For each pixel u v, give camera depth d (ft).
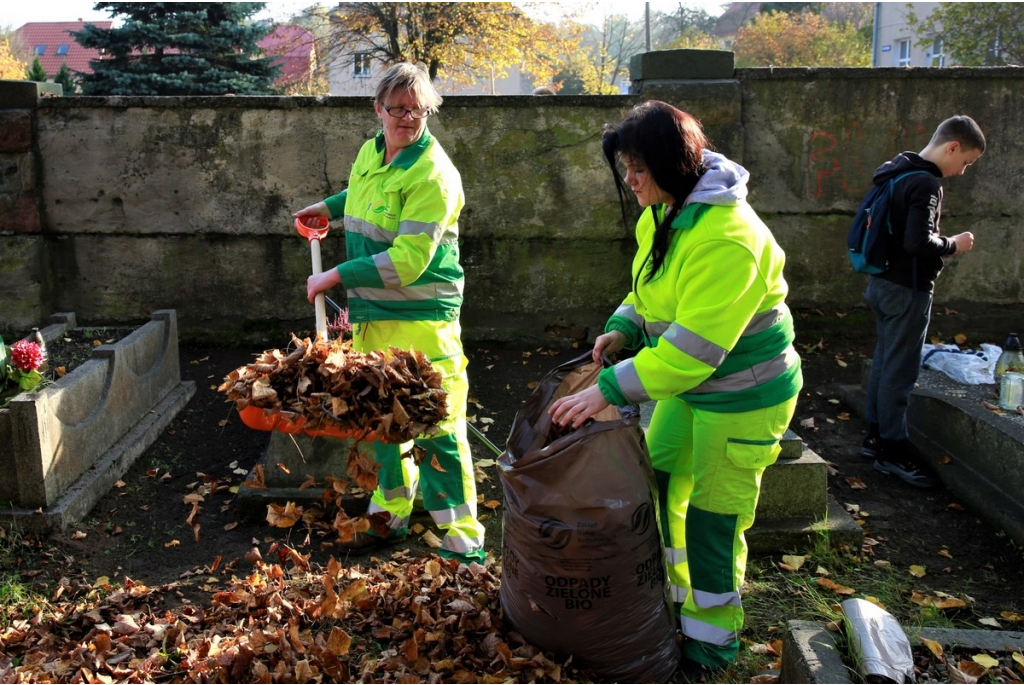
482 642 9.89
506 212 21.27
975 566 13.16
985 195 21.81
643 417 14.56
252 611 11.07
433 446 12.21
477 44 63.36
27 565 12.78
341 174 21.25
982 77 21.35
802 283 22.22
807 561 13.01
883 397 15.55
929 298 14.94
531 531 9.22
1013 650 8.91
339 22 63.87
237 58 55.83
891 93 21.40
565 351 21.50
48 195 21.40
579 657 9.55
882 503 14.96
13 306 21.52
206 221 21.53
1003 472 14.42
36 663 10.11
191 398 19.02
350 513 14.08
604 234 21.39
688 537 10.09
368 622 10.75
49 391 13.70
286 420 9.41
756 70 21.20
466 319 21.76
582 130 20.94
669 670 9.96
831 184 21.76
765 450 9.69
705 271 8.80
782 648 9.18
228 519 14.40
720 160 9.12
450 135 20.97
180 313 21.99
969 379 17.40
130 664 10.07
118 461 15.46
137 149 21.22
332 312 21.83
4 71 75.72
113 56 54.19
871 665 8.25
